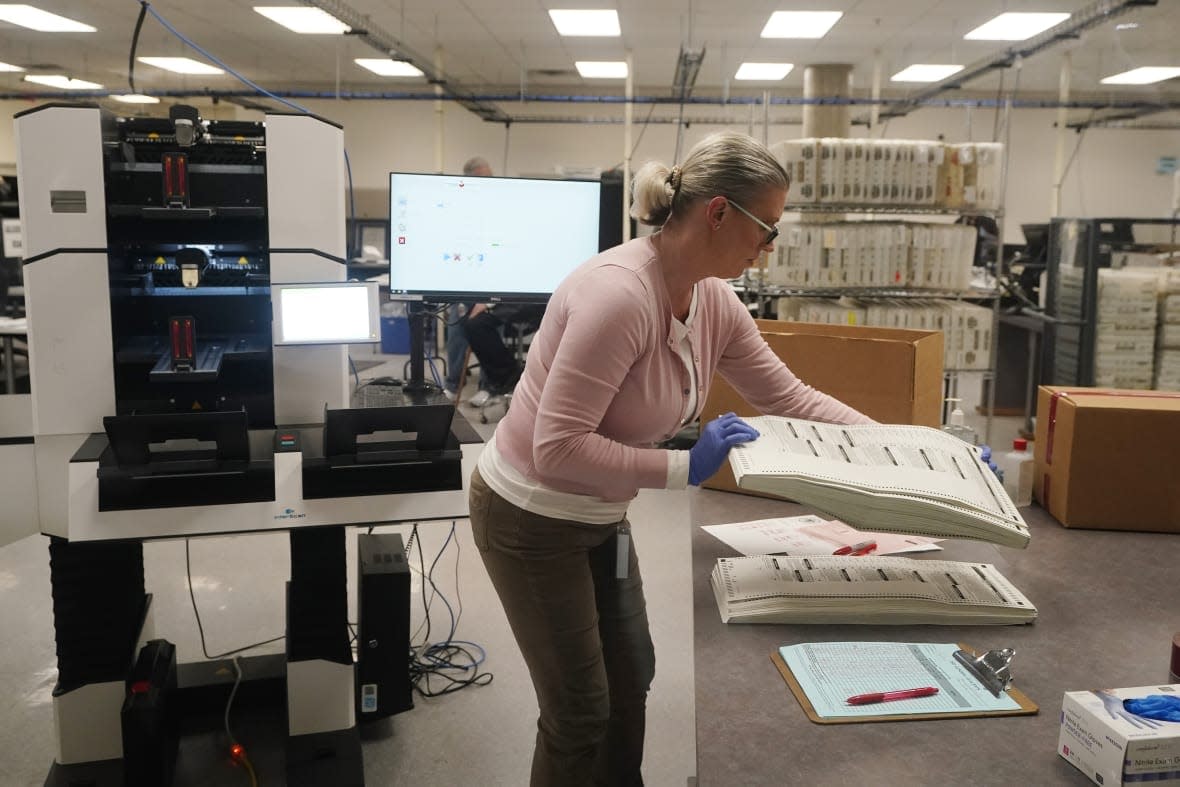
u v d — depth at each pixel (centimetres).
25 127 164
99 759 191
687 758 207
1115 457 161
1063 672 110
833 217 643
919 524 119
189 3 694
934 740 96
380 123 1154
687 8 693
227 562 317
